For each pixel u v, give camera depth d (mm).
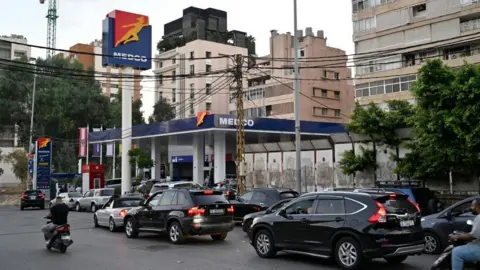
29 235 18109
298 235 10898
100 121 69312
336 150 26766
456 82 18047
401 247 9516
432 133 18703
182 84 74375
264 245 11766
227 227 14781
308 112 64188
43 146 44500
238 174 26703
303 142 28672
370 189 11812
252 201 18750
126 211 18406
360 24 49938
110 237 16906
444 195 19609
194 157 41969
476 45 41594
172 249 13469
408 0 45969
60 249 13219
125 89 41188
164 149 72125
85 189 41906
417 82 19203
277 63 67812
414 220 9977
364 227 9602
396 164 23141
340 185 26516
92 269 10516
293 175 29469
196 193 14711
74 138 68312
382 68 47438
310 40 65875
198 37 76812
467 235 7762
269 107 66688
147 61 41438
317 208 10695
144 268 10492
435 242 11953
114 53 39812
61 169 63000
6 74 65625
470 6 41688
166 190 15609
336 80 67562
